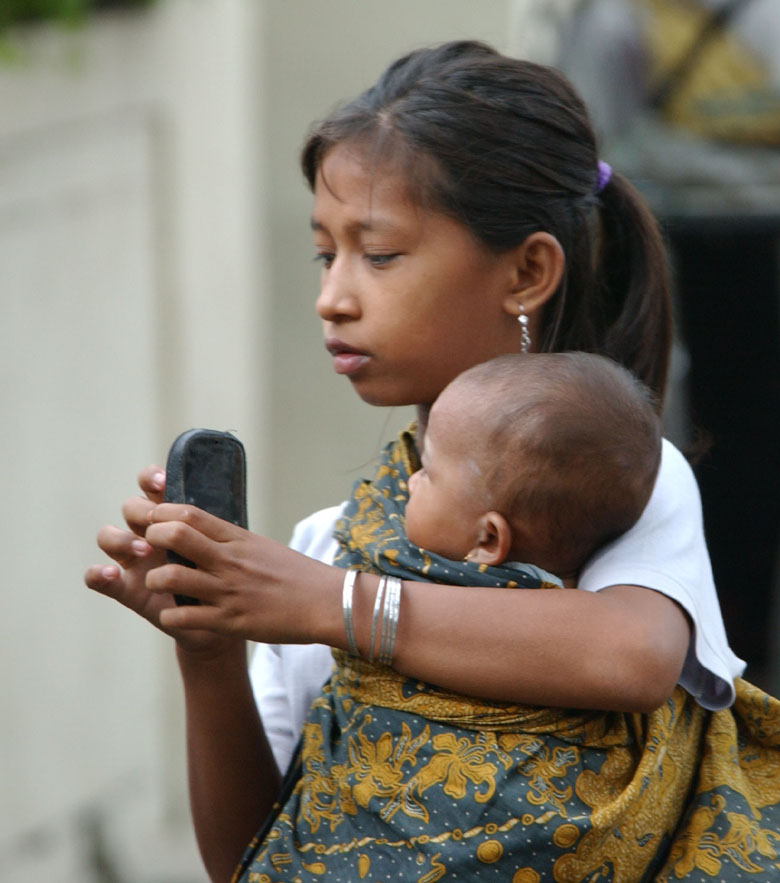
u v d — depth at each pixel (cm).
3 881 1362
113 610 1473
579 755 575
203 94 1537
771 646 1535
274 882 602
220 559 556
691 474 657
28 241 1352
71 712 1428
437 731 579
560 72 663
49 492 1393
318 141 631
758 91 1395
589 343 672
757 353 1516
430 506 591
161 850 1516
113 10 1416
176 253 1520
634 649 562
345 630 565
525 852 558
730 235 1477
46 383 1380
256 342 1672
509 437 574
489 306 625
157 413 1522
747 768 638
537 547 587
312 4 2114
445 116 612
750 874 584
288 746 702
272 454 2000
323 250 637
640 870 582
